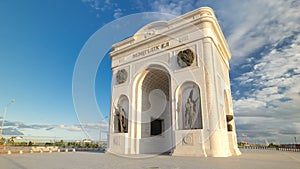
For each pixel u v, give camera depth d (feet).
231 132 64.75
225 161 36.47
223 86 66.69
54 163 33.88
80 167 28.27
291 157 47.50
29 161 38.01
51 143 126.00
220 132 49.73
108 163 33.40
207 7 60.39
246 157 46.50
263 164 32.01
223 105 61.00
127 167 27.84
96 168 27.04
